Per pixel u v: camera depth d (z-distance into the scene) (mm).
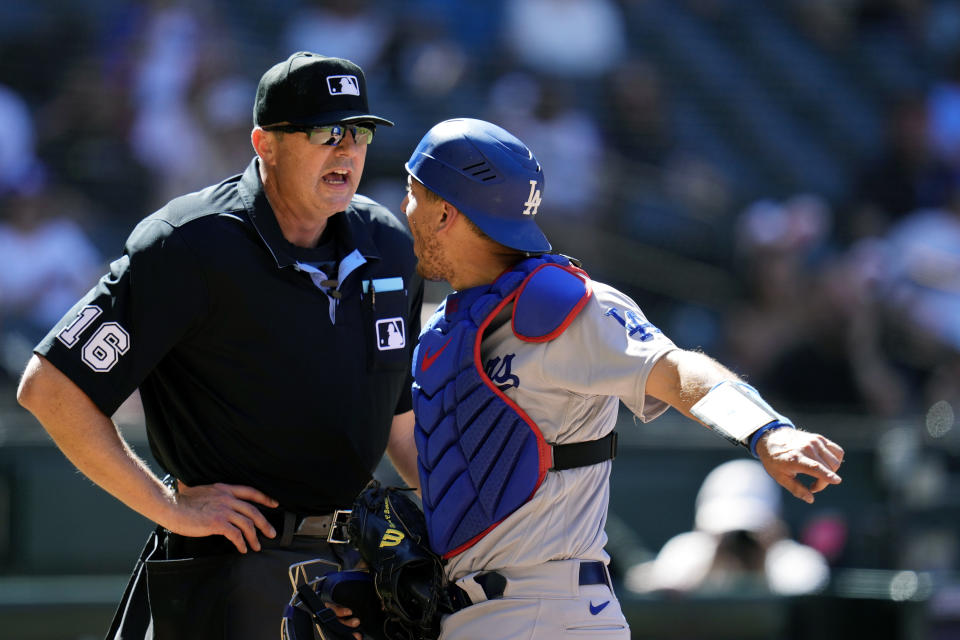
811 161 40719
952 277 34656
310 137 10641
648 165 36375
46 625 16344
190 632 10992
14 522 19609
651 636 16906
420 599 9594
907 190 38875
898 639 16609
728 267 34812
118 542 20000
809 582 18734
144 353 10586
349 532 10312
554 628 9289
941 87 42594
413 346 12328
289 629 10219
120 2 31469
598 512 9641
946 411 27750
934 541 22266
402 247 11891
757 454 8398
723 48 41656
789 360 29438
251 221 10875
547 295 9234
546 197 33281
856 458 22188
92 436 10461
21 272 26609
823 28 43938
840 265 32406
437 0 36906
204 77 30453
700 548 19609
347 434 11195
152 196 29422
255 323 10820
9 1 30625
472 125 9805
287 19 34625
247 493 10883
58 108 29734
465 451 9445
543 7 37594
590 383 9117
